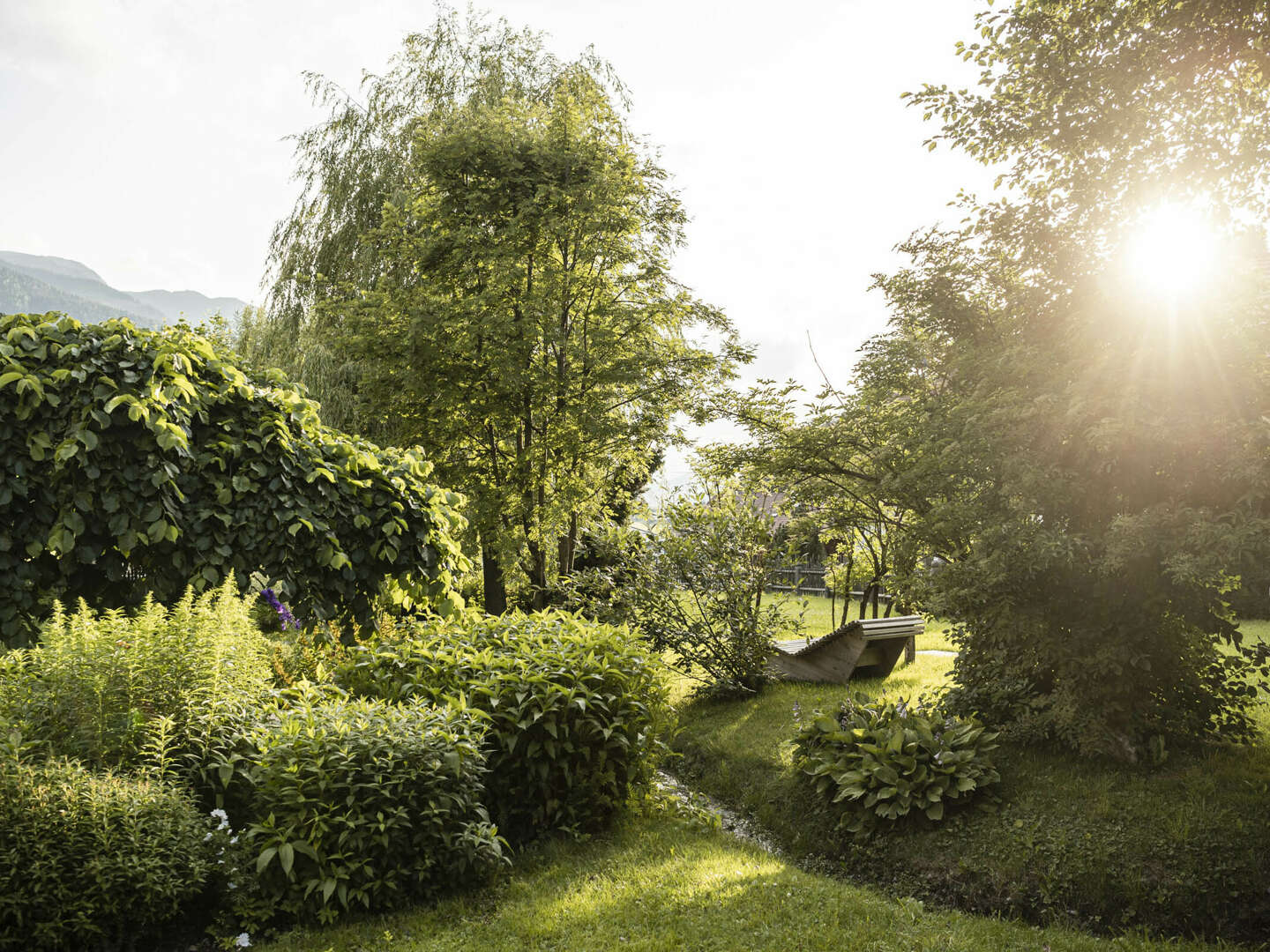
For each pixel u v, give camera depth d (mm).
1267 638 10672
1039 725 6852
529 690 5480
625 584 11102
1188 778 5957
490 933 4023
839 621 16469
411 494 5914
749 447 9758
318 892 4141
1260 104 7844
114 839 3703
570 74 14930
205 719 4523
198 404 5039
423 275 13047
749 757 7812
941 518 6844
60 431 4531
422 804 4398
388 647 6160
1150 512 5695
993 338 7734
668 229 12766
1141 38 7480
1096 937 4652
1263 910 4746
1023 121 7633
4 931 3502
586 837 5488
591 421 11297
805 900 4609
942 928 4430
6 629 4398
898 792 6082
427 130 13164
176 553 4785
